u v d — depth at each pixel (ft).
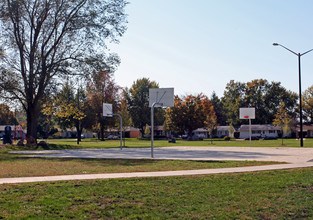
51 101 119.85
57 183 38.60
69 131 398.62
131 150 112.47
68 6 110.52
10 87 105.60
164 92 94.38
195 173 46.55
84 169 52.65
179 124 258.78
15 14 104.73
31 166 57.41
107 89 233.96
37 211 27.25
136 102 322.14
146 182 39.45
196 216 26.35
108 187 36.35
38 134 342.23
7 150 107.55
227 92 356.59
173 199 31.37
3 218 25.26
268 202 30.40
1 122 332.60
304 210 27.86
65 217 25.91
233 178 42.32
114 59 114.21
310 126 301.63
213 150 108.27
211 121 233.55
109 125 250.37
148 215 26.50
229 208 28.63
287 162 60.59
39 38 113.39
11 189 35.14
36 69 109.91
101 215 26.58
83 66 110.42
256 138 246.27
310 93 326.65
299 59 119.75
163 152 99.19
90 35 109.91
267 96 329.72
